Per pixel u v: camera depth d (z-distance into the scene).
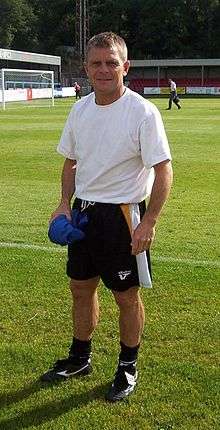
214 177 11.55
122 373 3.62
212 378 3.78
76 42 84.19
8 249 6.58
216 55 88.62
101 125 3.29
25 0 94.12
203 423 3.31
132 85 78.56
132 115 3.24
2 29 90.44
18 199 9.51
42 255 6.35
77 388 3.68
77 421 3.34
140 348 4.18
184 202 9.28
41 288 5.35
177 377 3.79
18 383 3.74
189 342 4.28
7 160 13.82
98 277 3.67
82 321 3.74
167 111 34.53
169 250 6.60
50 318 4.70
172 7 88.00
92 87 3.36
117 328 4.50
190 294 5.21
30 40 93.06
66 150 3.62
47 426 3.29
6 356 4.07
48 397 3.58
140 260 3.39
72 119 3.46
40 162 13.48
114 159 3.30
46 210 8.68
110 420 3.35
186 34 88.31
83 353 3.81
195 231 7.51
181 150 15.62
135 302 3.55
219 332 4.44
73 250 3.56
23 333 4.44
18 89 52.00
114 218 3.37
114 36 3.26
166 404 3.50
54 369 3.81
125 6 90.38
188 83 78.06
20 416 3.39
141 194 3.43
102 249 3.41
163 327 4.52
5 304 4.98
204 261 6.17
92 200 3.41
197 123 25.00
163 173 3.24
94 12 92.19
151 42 89.44
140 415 3.40
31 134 20.34
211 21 88.06
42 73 52.84
